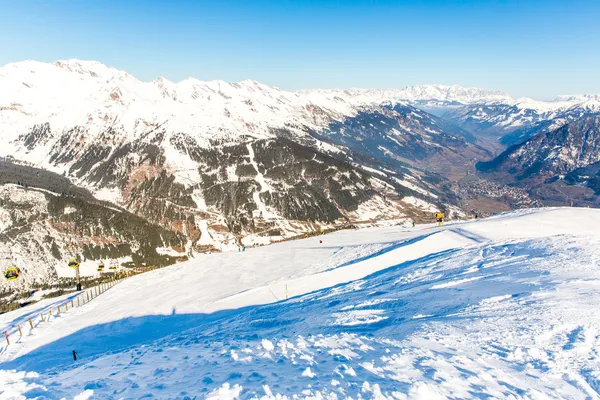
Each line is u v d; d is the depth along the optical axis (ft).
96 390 41.70
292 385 36.63
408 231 245.45
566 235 133.59
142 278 194.59
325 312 84.58
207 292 148.97
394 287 101.65
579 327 47.24
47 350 105.19
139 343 99.25
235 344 60.54
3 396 40.50
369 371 39.73
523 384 35.47
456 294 77.05
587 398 32.55
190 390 38.17
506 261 107.14
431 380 36.42
